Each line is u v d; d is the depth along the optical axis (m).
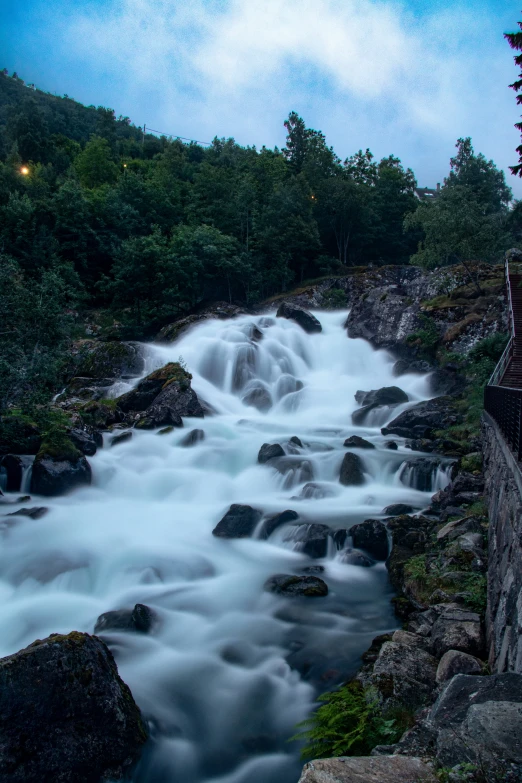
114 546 13.22
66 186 49.72
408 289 39.75
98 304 47.84
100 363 32.69
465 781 3.44
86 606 10.77
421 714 6.32
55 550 12.75
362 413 26.44
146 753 7.01
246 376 32.47
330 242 64.00
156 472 18.92
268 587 11.33
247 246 51.97
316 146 68.81
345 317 43.53
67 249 48.72
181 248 45.00
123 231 52.31
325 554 12.93
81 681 6.73
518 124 16.44
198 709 7.83
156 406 24.20
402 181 70.62
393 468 18.25
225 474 19.36
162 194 56.50
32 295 22.06
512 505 7.24
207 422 24.89
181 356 33.25
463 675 4.75
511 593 6.04
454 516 13.29
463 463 16.83
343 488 17.30
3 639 9.62
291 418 28.27
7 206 46.16
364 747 6.13
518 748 3.55
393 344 34.78
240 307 44.84
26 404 19.58
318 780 3.68
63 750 6.31
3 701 6.20
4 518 14.50
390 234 66.31
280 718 7.66
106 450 20.91
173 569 12.06
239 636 9.66
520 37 15.16
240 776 6.75
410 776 3.68
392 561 11.82
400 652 7.77
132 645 9.30
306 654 9.06
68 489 17.34
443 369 29.66
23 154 77.88
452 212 37.78
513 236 58.34
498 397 12.37
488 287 34.28
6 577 11.77
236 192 55.78
